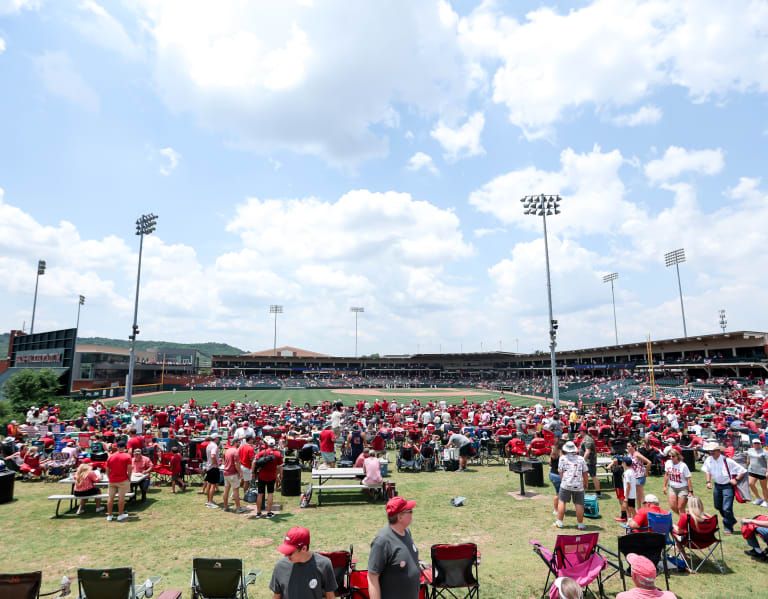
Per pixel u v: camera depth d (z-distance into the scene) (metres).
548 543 9.01
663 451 15.61
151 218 42.62
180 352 115.69
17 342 54.47
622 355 84.88
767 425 22.58
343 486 12.37
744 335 58.06
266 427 20.27
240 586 5.87
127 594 5.46
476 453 18.84
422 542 9.11
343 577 5.68
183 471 14.61
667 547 8.16
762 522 8.05
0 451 16.86
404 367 118.50
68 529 10.21
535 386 67.38
